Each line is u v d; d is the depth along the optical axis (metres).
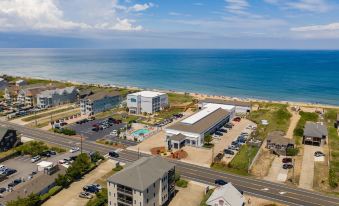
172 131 113.31
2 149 101.12
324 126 120.81
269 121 141.75
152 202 64.81
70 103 179.38
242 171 88.06
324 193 76.00
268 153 102.25
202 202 69.88
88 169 87.31
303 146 109.25
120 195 63.56
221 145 110.06
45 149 101.94
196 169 89.56
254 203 70.94
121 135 119.62
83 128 129.25
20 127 130.25
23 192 70.31
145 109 156.38
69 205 69.69
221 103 159.00
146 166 68.12
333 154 101.06
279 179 83.31
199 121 121.31
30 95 173.12
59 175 77.19
